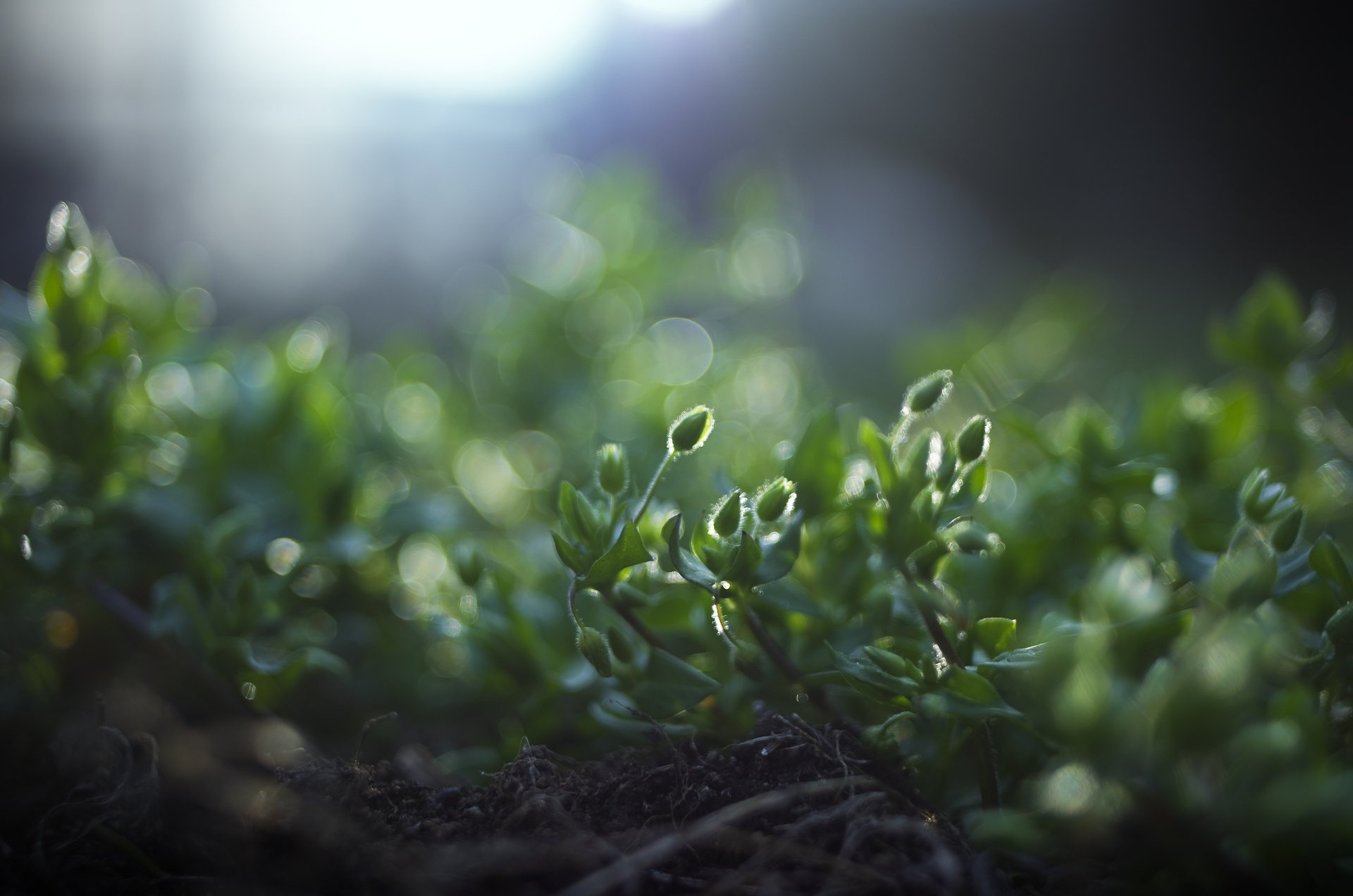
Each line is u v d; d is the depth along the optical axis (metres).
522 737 0.23
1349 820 0.17
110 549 0.25
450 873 0.19
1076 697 0.17
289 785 0.21
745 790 0.20
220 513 0.27
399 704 0.26
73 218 0.24
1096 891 0.19
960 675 0.19
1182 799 0.17
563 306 0.37
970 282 0.68
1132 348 0.53
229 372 0.28
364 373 0.37
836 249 0.66
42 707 0.24
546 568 0.28
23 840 0.21
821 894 0.19
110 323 0.25
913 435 0.33
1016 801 0.21
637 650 0.21
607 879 0.19
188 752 0.24
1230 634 0.18
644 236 0.38
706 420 0.20
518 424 0.37
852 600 0.22
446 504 0.28
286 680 0.23
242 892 0.20
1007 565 0.24
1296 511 0.20
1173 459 0.26
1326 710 0.20
